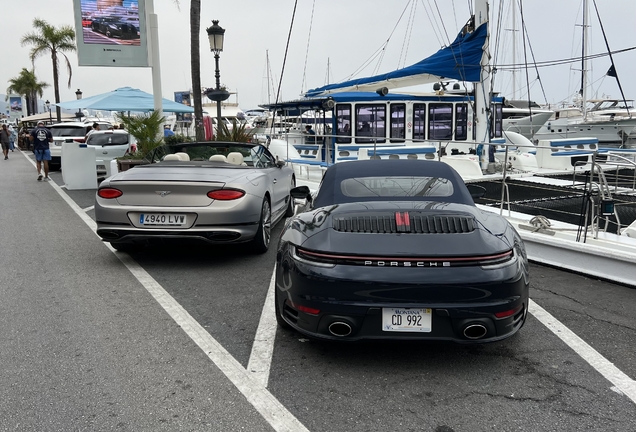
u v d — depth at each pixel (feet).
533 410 9.41
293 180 29.07
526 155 43.52
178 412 9.36
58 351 11.93
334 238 10.93
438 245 10.53
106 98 56.65
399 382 10.53
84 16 42.55
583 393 10.03
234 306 15.05
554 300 15.52
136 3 43.45
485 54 39.04
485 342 10.45
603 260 17.54
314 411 9.40
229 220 18.48
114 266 19.48
